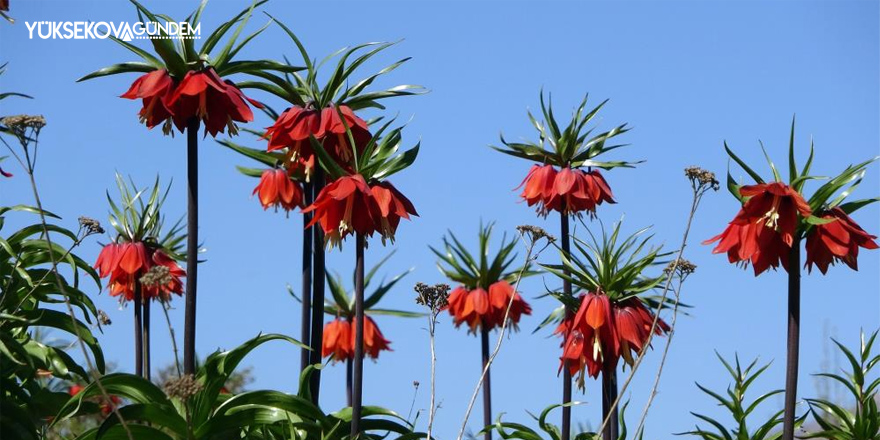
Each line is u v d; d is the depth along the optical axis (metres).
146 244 7.87
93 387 5.38
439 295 5.46
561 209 7.67
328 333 10.16
